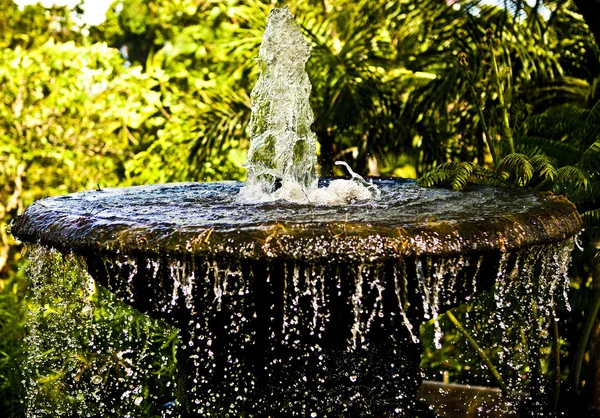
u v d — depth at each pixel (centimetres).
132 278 196
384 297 189
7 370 333
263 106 266
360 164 461
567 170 277
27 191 537
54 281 225
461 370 339
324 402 217
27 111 533
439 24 429
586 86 390
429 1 428
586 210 305
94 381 305
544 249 204
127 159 578
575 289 333
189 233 179
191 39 654
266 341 209
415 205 222
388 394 222
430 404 303
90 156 563
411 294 189
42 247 212
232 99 492
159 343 344
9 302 377
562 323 342
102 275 204
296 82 264
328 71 451
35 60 531
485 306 330
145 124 602
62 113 546
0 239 517
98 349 320
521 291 260
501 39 395
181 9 687
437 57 430
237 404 221
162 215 204
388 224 180
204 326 214
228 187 287
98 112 552
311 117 269
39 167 546
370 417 220
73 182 554
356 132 459
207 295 194
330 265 176
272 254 172
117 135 605
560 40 410
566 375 336
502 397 308
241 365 218
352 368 219
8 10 653
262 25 495
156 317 221
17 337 348
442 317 345
